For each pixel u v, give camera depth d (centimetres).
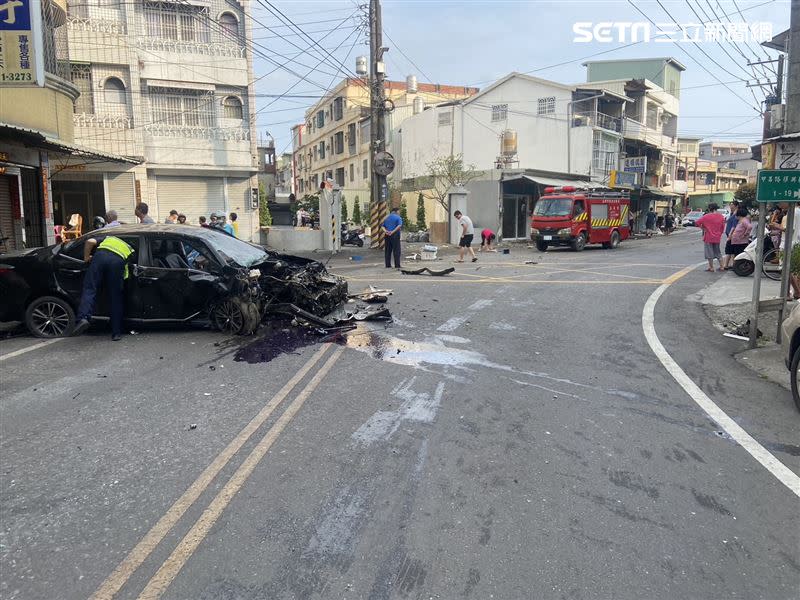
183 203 2503
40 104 1415
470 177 3102
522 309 1025
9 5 993
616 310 1039
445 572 310
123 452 449
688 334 870
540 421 520
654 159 4884
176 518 358
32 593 292
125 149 2319
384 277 1472
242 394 579
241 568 312
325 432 488
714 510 378
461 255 1906
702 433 501
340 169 5041
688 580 308
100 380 624
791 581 309
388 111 2431
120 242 805
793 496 396
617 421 523
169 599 288
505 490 397
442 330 859
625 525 358
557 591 297
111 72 2294
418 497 385
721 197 6819
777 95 2208
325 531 346
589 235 2406
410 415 527
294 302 877
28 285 815
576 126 3578
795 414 551
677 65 5059
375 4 2273
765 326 904
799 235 1331
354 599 289
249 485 398
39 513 364
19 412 532
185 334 827
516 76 3731
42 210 1448
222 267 816
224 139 2488
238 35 2505
